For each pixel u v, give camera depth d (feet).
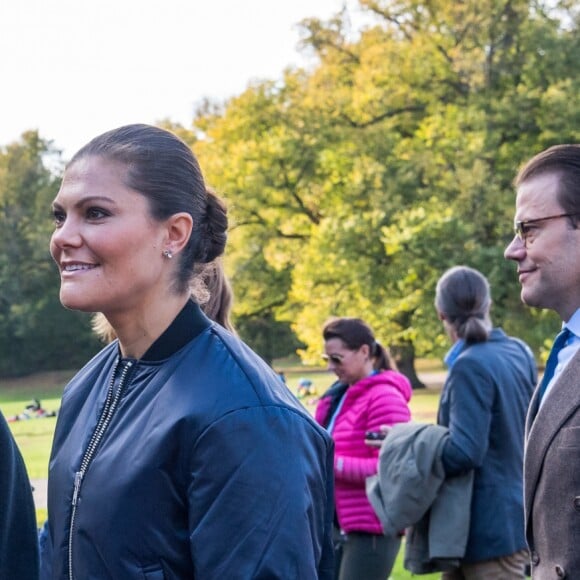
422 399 77.87
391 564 13.26
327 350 13.70
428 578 18.31
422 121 79.97
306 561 5.05
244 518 4.96
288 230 84.69
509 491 12.35
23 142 159.84
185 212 5.55
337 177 79.77
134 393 5.53
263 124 86.02
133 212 5.37
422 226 68.64
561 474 6.57
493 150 73.56
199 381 5.33
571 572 6.45
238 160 81.87
